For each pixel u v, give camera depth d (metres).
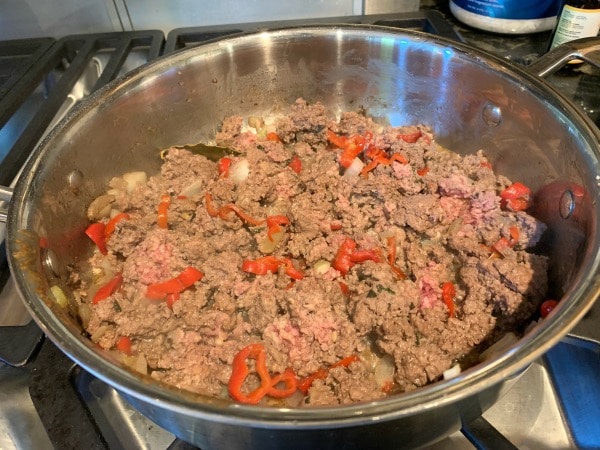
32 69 0.42
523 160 0.33
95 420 0.24
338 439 0.20
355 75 0.39
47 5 0.45
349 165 0.37
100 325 0.29
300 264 0.33
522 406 0.27
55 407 0.24
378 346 0.28
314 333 0.27
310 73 0.39
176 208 0.34
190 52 0.35
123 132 0.34
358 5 0.47
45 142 0.29
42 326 0.20
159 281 0.31
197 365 0.27
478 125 0.36
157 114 0.36
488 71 0.32
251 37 0.36
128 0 0.45
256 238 0.33
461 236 0.33
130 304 0.30
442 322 0.28
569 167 0.28
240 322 0.29
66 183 0.30
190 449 0.24
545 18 0.43
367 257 0.32
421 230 0.33
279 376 0.26
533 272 0.28
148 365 0.27
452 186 0.34
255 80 0.39
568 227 0.28
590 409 0.26
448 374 0.25
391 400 0.17
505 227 0.32
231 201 0.35
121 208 0.35
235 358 0.27
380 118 0.41
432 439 0.22
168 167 0.37
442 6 0.50
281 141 0.41
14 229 0.24
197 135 0.39
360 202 0.35
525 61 0.42
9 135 0.42
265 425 0.17
